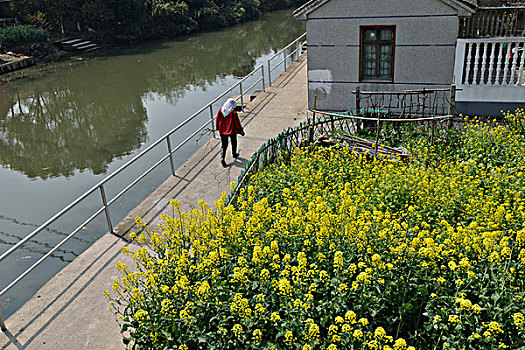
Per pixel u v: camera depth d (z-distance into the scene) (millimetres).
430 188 7746
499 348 4629
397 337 5324
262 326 5133
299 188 8273
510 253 5613
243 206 7605
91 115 18922
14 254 9445
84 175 13344
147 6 37688
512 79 12078
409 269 5676
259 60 27016
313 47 13273
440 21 12109
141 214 8836
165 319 5223
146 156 14203
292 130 11039
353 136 11266
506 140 10133
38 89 23531
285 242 6320
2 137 16969
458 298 4918
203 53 30594
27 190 12609
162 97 20594
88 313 6352
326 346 5039
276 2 51750
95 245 7902
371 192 8148
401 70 12844
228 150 11422
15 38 30750
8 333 6062
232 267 6016
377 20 12547
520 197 7641
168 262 6188
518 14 12250
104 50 33469
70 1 34875
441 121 11422
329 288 5469
